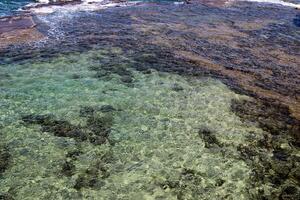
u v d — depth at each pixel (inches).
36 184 679.1
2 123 829.2
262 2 2128.4
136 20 1617.9
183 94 986.7
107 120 862.5
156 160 753.6
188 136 827.4
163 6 1889.8
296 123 901.8
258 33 1561.3
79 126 838.5
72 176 703.1
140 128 843.4
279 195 692.7
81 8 1756.9
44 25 1482.5
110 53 1216.2
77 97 943.7
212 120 887.7
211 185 702.5
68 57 1166.3
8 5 1723.7
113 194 669.9
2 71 1058.1
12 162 723.4
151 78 1056.8
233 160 767.1
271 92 1039.6
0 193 653.9
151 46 1306.6
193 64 1173.7
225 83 1059.3
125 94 968.9
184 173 725.3
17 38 1326.3
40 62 1124.5
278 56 1323.8
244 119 900.6
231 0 2112.5
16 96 931.3
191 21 1657.2
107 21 1579.7
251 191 696.4
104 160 745.6
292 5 2116.1
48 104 908.0
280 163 768.9
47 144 778.2
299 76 1170.0
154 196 671.1
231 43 1413.6
